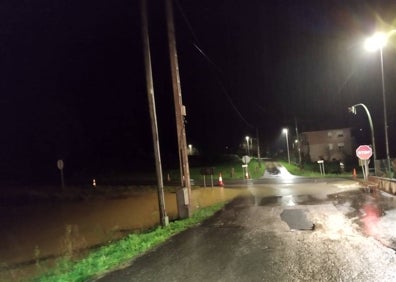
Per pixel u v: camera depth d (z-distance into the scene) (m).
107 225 18.66
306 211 16.73
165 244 11.29
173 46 17.28
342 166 65.00
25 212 27.75
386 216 14.26
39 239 16.72
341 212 15.89
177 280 7.60
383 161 33.41
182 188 16.83
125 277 8.07
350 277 7.27
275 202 21.58
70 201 33.28
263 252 9.51
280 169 77.88
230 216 16.58
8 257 13.58
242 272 7.85
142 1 15.57
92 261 9.88
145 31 15.62
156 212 21.52
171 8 17.20
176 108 17.30
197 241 11.43
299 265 8.19
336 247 9.71
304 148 99.00
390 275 7.29
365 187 28.55
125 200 31.14
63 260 10.95
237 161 94.56
